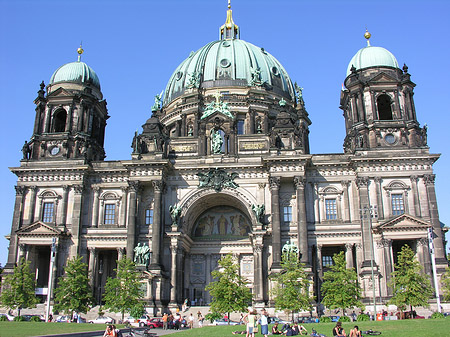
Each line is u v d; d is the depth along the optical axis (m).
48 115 88.88
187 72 110.56
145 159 81.94
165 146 84.56
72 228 81.31
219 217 92.00
